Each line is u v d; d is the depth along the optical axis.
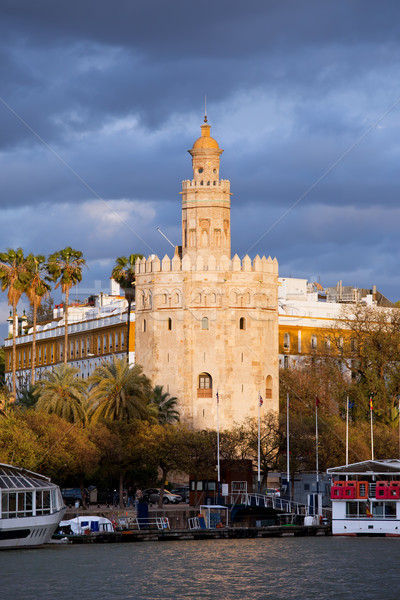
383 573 98.25
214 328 188.88
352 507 130.00
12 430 140.50
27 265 188.50
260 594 88.56
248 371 189.75
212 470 162.88
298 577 96.25
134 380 164.38
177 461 158.25
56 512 116.62
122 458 155.38
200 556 108.94
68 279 189.25
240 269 190.62
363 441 164.12
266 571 99.44
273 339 193.50
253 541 123.44
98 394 162.75
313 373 193.88
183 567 101.44
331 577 96.19
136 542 121.38
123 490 168.12
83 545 117.69
